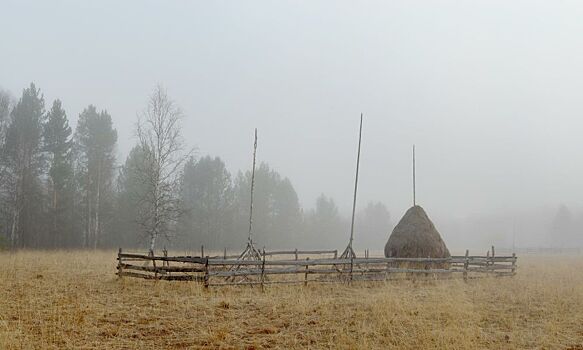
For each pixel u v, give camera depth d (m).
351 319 12.07
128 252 38.03
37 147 44.09
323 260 18.70
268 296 15.33
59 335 9.95
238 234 65.38
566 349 10.05
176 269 17.02
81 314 11.71
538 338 10.82
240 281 17.89
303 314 12.48
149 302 13.81
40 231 45.44
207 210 62.31
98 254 33.47
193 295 15.26
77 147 49.47
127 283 17.38
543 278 23.08
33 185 43.59
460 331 10.62
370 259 20.11
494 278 22.75
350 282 19.08
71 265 24.02
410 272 20.88
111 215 50.97
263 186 67.94
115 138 49.88
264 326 11.26
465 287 19.14
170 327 10.98
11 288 15.38
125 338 10.09
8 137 42.75
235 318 12.05
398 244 23.59
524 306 14.73
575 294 16.95
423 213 24.59
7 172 42.81
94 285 16.86
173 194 52.34
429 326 11.39
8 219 43.72
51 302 13.26
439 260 21.95
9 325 10.47
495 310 13.99
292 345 9.82
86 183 48.34
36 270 20.89
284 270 17.75
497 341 10.45
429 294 16.44
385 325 11.40
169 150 31.44
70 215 47.53
